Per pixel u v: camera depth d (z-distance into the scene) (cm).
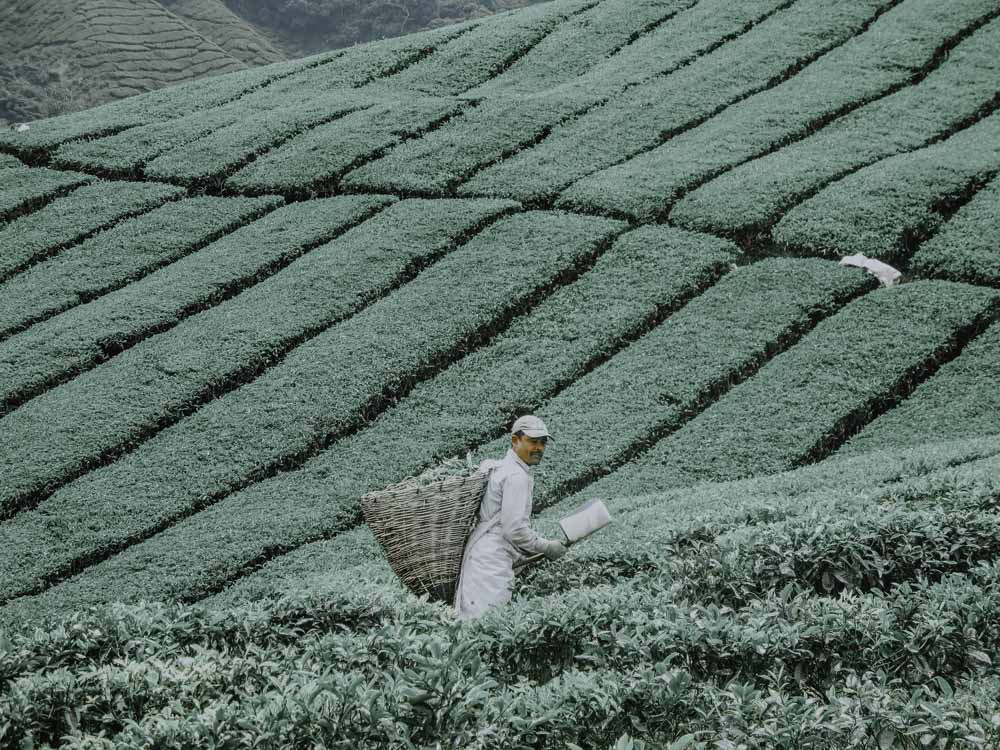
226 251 1947
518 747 463
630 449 1312
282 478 1345
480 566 702
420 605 665
